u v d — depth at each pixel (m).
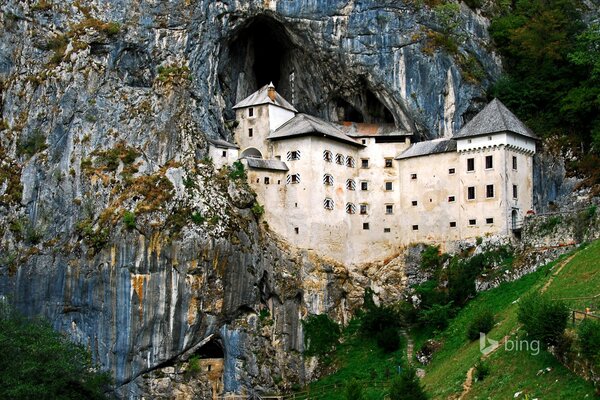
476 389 66.62
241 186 99.12
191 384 92.94
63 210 97.69
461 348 80.00
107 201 95.75
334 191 103.38
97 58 104.31
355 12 107.38
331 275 100.81
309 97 113.12
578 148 101.56
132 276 91.81
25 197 100.25
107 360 91.38
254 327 95.56
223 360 94.94
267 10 107.56
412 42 105.88
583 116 101.69
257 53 116.69
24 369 76.62
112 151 98.31
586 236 87.12
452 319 88.50
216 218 94.69
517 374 64.50
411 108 105.06
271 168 101.44
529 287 83.69
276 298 98.19
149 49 104.81
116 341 91.31
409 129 106.38
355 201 105.50
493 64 110.56
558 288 75.94
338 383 90.12
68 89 102.25
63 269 94.50
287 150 103.12
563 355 61.53
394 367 87.25
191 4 105.75
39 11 107.69
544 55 107.25
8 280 97.00
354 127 108.62
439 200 100.31
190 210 94.19
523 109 105.69
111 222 93.38
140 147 98.44
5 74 109.12
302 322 98.69
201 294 92.38
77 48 103.75
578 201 98.19
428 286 97.12
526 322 64.88
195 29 105.44
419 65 105.44
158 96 100.81
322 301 99.62
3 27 109.88
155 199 93.94
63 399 79.12
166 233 92.50
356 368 91.81
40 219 98.56
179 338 91.81
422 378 79.44
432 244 100.00
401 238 102.88
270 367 95.00
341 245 102.94
